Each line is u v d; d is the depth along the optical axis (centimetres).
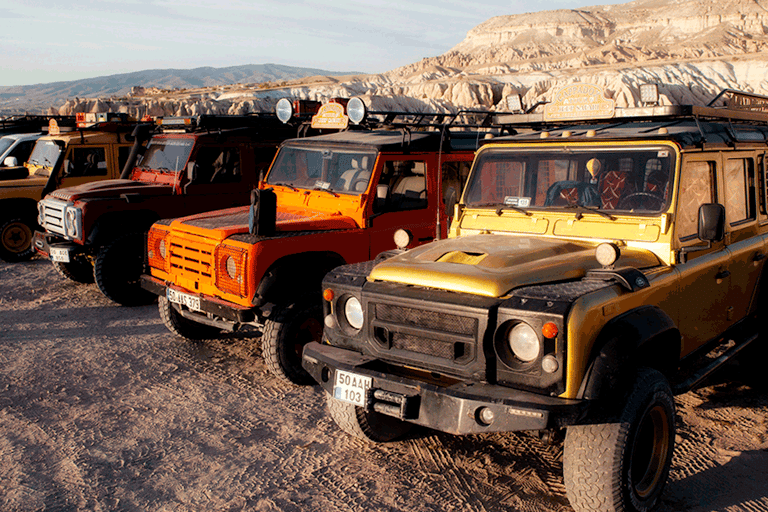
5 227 1202
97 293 973
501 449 464
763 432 479
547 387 315
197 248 595
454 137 746
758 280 521
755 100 586
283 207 693
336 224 610
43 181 1219
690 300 416
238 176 945
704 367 435
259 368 643
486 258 374
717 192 450
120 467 440
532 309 315
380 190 629
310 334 588
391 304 363
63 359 670
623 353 325
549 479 420
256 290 548
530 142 458
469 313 330
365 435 457
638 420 329
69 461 448
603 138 426
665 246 394
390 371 375
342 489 408
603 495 325
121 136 1140
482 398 319
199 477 425
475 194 485
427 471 432
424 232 675
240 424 510
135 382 604
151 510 386
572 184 439
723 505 381
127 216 859
